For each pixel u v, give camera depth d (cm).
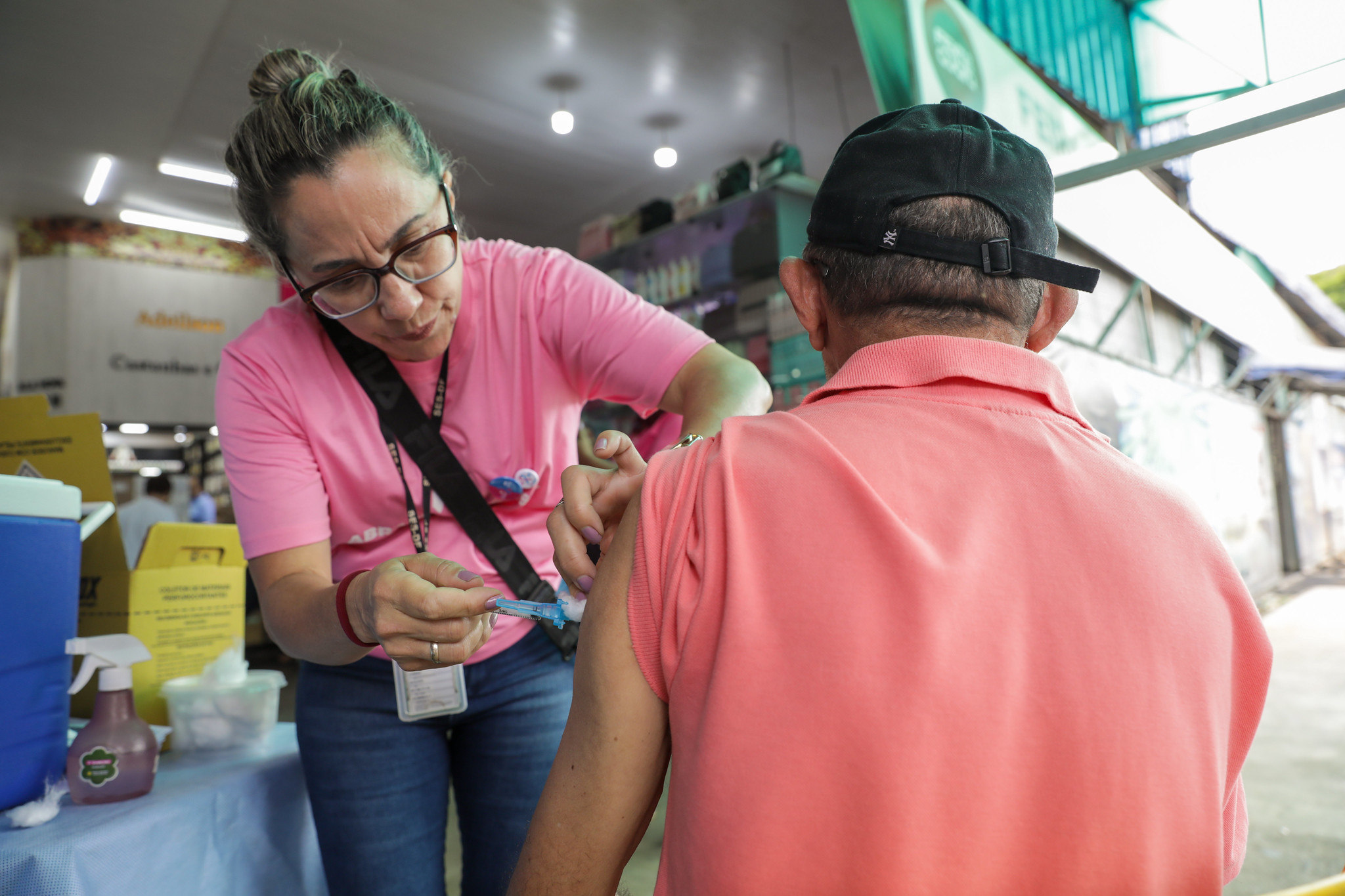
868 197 64
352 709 115
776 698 52
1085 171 221
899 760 49
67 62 557
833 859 50
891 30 202
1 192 765
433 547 120
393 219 96
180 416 854
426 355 115
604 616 62
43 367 816
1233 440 803
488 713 118
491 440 121
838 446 59
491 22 525
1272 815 312
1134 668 52
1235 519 791
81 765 105
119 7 501
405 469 119
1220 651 55
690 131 670
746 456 61
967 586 52
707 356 119
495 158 706
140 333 841
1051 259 63
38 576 107
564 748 65
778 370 441
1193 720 53
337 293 102
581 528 75
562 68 579
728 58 570
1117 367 533
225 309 877
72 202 790
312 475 118
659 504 62
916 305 64
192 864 109
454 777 124
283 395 116
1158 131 219
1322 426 1370
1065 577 53
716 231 478
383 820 114
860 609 52
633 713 61
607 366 122
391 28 530
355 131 94
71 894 91
